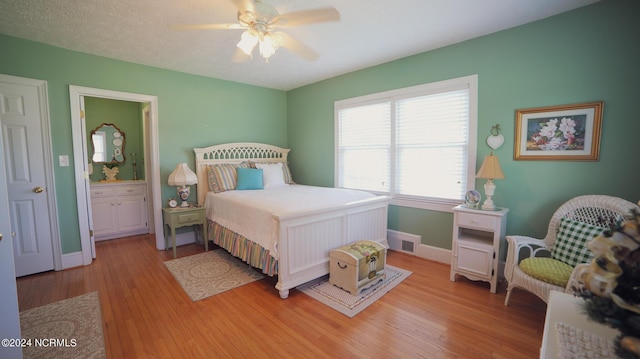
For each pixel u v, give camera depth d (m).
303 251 2.49
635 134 2.10
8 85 2.71
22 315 2.16
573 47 2.31
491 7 2.23
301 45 2.20
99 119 4.55
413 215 3.44
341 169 4.25
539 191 2.55
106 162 4.62
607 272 0.71
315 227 2.57
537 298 2.39
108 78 3.29
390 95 3.53
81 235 3.17
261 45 2.05
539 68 2.48
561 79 2.38
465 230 3.02
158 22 2.43
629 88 2.10
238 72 3.92
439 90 3.10
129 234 4.38
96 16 2.32
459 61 2.93
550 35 2.40
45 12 2.25
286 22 1.92
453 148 3.07
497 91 2.72
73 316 2.15
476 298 2.40
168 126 3.79
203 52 3.14
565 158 2.39
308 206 2.67
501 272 2.69
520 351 1.74
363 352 1.75
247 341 1.86
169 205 3.62
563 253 2.08
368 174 3.90
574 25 2.29
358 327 2.00
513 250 2.21
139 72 3.52
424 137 3.29
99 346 1.81
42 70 2.89
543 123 2.48
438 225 3.24
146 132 4.34
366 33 2.69
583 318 0.96
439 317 2.12
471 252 2.59
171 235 3.69
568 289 1.75
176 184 3.54
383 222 3.35
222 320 2.10
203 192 4.01
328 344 1.83
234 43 2.89
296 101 4.87
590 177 2.30
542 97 2.48
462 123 2.99
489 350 1.75
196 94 4.01
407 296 2.44
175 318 2.12
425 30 2.64
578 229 2.05
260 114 4.74
